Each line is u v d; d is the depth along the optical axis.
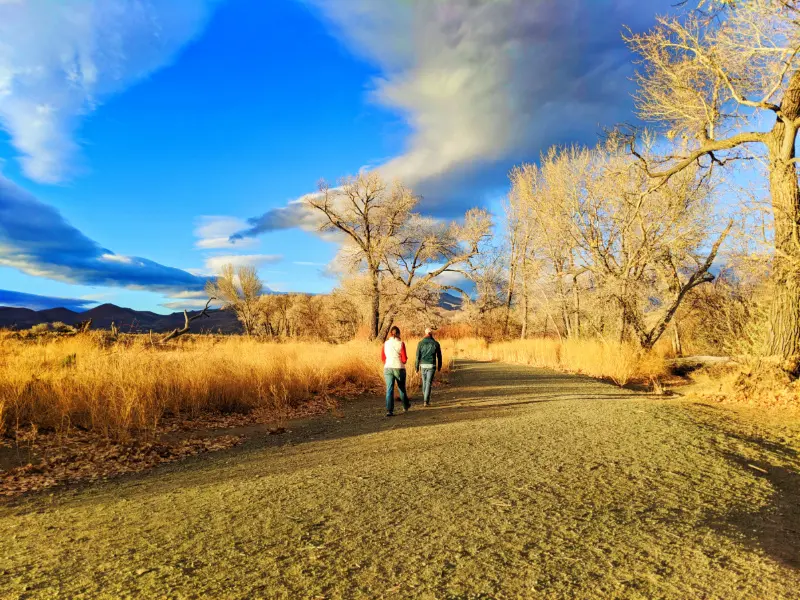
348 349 17.86
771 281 10.29
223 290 48.44
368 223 36.72
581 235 19.70
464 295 40.44
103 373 9.30
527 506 3.83
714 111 11.93
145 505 4.33
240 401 10.63
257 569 2.85
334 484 4.62
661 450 5.55
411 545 3.14
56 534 3.64
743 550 3.08
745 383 9.99
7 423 7.61
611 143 18.89
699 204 17.33
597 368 16.81
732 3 9.81
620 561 2.90
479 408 9.82
